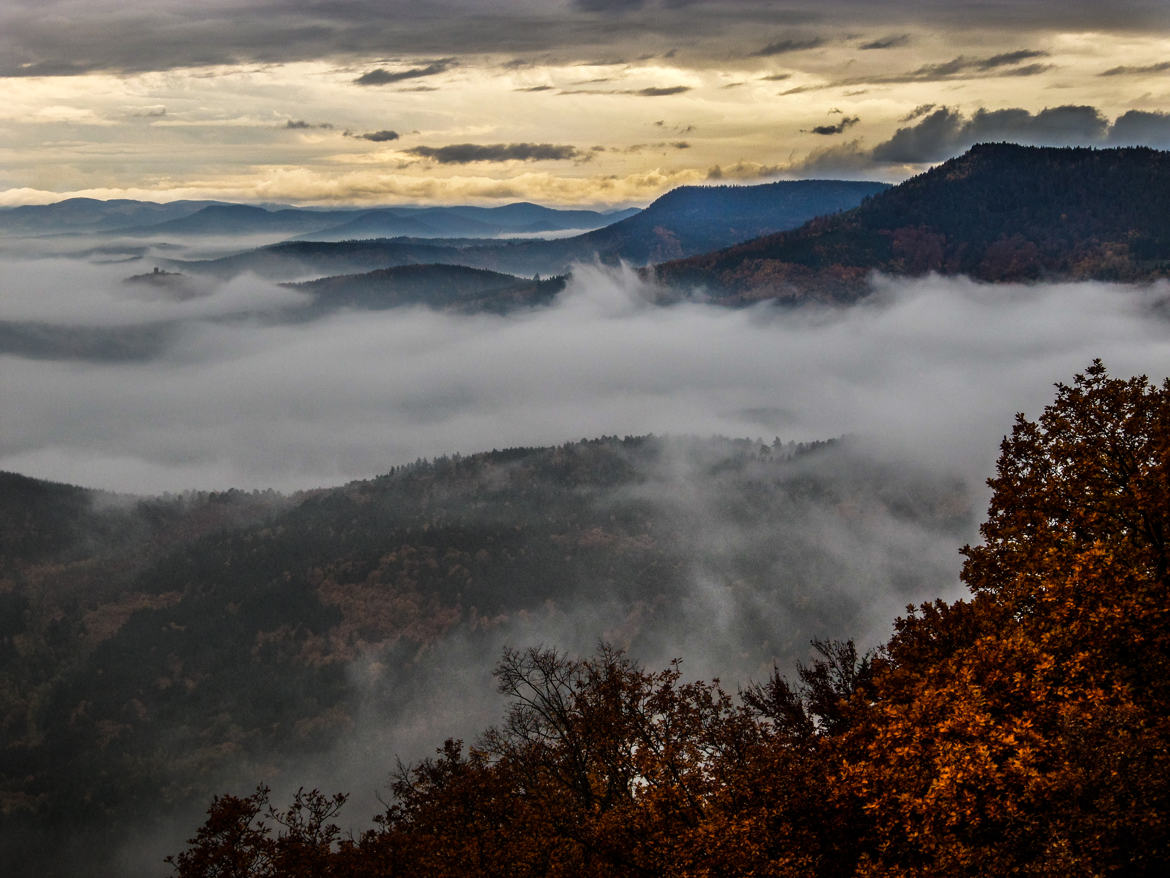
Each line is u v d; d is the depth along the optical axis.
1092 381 27.25
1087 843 17.36
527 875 24.06
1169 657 21.27
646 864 22.61
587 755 27.67
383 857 25.45
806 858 20.91
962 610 27.22
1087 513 24.70
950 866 18.39
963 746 19.67
